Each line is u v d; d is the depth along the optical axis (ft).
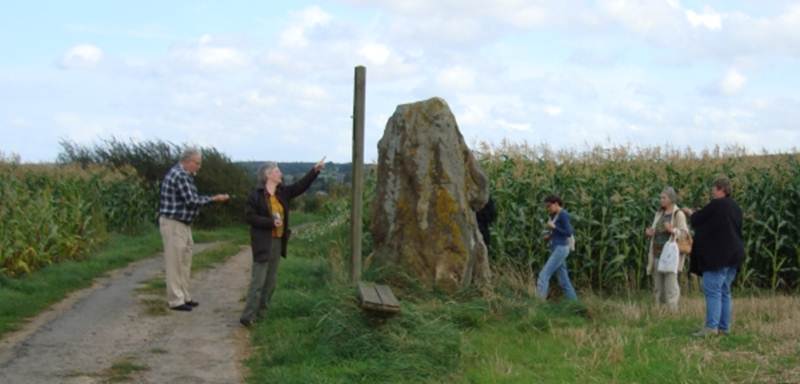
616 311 33.50
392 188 35.50
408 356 24.32
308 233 66.08
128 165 77.10
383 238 35.60
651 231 36.76
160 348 27.32
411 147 35.14
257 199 31.09
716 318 29.37
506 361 25.18
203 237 74.23
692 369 24.58
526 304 32.73
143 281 41.93
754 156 53.06
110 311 33.40
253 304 31.14
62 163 76.84
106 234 59.26
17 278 40.09
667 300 35.60
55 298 35.99
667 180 50.78
